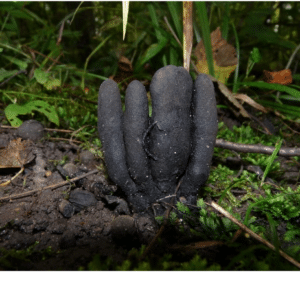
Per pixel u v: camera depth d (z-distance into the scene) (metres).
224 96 0.25
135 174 0.15
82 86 0.30
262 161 0.20
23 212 0.15
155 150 0.14
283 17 0.46
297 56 0.40
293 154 0.18
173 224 0.15
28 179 0.18
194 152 0.14
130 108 0.14
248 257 0.13
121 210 0.16
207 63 0.26
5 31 0.36
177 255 0.13
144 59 0.28
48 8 0.56
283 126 0.29
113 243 0.14
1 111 0.25
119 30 0.40
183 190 0.15
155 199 0.15
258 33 0.33
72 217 0.15
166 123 0.14
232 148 0.19
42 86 0.29
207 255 0.14
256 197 0.18
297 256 0.13
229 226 0.15
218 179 0.19
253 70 0.45
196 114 0.14
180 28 0.26
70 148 0.22
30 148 0.19
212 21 0.41
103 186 0.17
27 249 0.14
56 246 0.14
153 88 0.14
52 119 0.22
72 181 0.18
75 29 0.48
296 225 0.16
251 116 0.27
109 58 0.37
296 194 0.17
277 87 0.22
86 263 0.13
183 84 0.14
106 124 0.14
